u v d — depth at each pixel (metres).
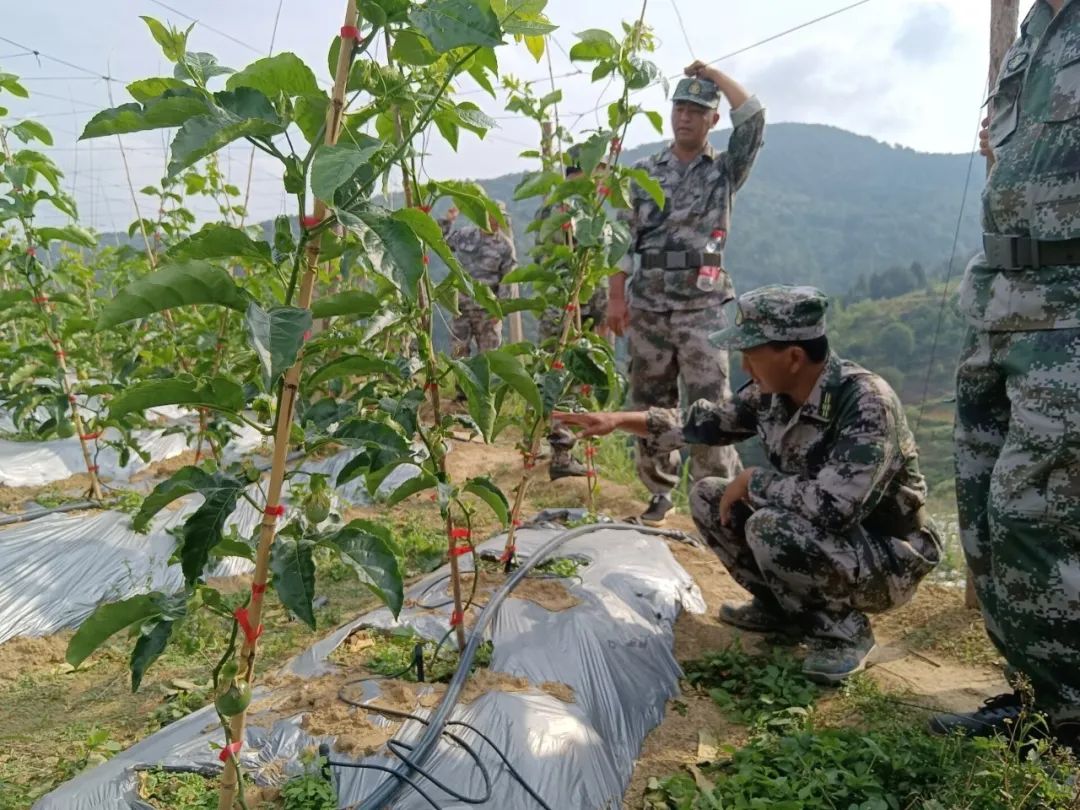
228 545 1.73
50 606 3.66
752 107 4.42
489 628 2.93
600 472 6.36
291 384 1.54
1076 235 2.37
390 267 1.43
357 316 2.66
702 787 2.40
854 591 3.09
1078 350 2.37
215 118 1.40
